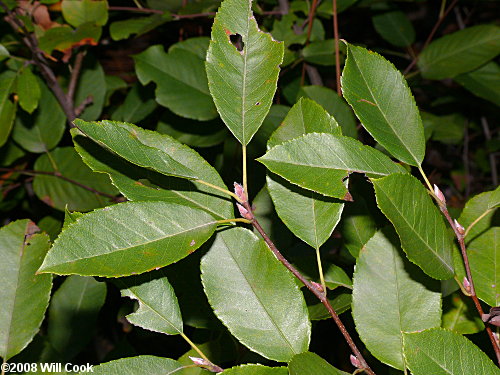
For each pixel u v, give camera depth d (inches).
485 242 13.2
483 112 38.9
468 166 41.4
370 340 12.2
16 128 27.0
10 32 27.0
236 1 12.4
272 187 12.5
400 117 12.1
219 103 11.9
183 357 14.0
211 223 11.3
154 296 12.4
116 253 10.6
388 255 12.6
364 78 12.2
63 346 16.7
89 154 12.0
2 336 12.2
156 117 31.5
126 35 25.9
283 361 11.5
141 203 11.0
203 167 12.2
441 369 10.4
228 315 11.7
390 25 32.9
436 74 28.7
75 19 26.5
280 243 16.2
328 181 11.2
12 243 12.8
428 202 10.9
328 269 14.8
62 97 25.8
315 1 26.2
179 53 25.6
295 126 12.5
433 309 12.3
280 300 11.8
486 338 16.2
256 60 12.2
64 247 10.4
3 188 29.4
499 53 28.2
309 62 26.8
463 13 42.6
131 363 11.5
